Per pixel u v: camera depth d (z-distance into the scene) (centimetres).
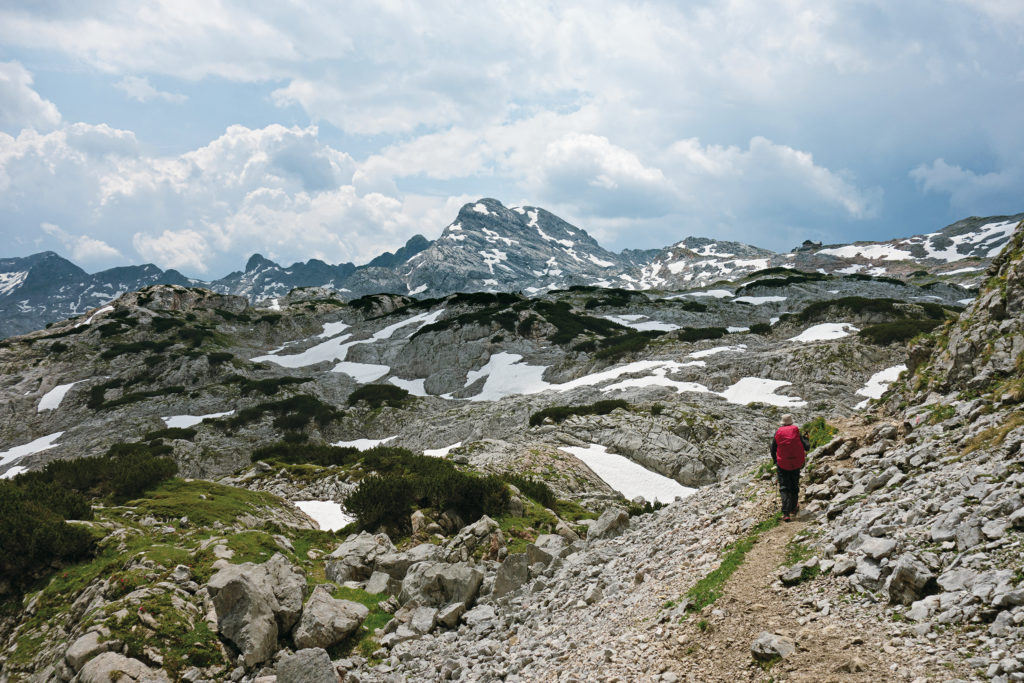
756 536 1223
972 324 1778
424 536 2516
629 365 9188
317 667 1230
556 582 1700
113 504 2714
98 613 1450
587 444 5781
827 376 6981
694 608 1018
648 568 1375
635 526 2119
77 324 17025
